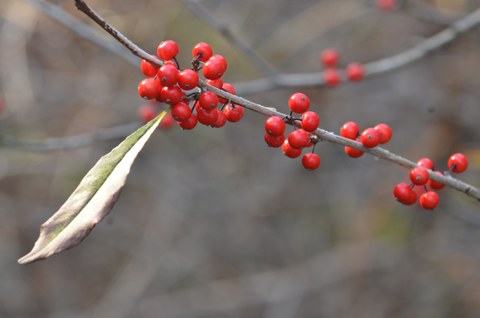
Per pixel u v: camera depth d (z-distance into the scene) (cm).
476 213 98
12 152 105
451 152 117
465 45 119
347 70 80
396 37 128
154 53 112
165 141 132
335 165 132
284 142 58
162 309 124
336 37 131
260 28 131
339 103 128
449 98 119
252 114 129
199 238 131
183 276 129
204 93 56
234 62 115
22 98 103
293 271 125
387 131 59
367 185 129
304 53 132
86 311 127
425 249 119
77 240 54
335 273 122
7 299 125
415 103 128
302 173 133
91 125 116
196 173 132
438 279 116
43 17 102
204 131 129
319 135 58
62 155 116
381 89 132
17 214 125
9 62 103
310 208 132
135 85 118
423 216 122
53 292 130
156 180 132
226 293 125
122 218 132
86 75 116
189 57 114
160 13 108
